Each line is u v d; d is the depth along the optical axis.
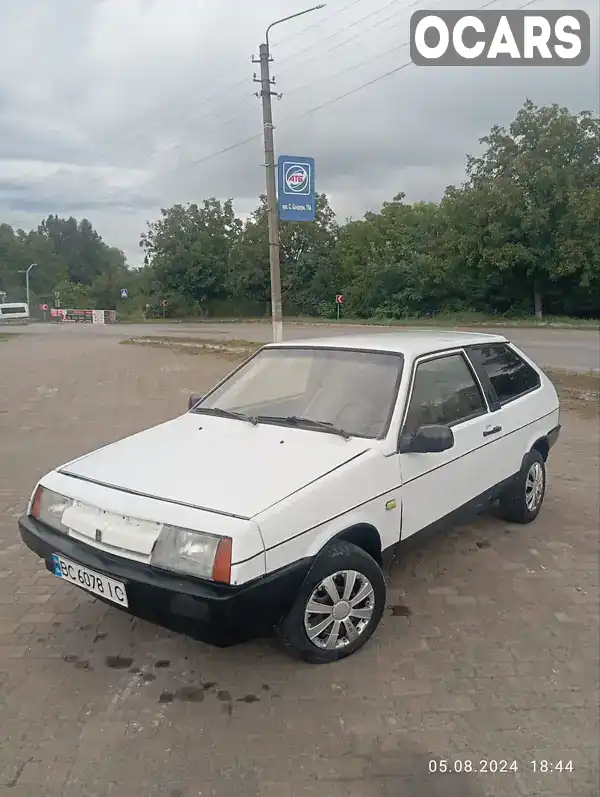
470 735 2.63
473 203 35.88
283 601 2.75
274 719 2.70
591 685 2.97
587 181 34.34
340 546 3.02
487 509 5.23
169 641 3.29
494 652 3.23
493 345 4.70
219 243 63.62
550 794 2.33
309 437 3.42
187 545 2.63
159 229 63.41
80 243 129.50
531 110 34.97
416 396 3.66
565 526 4.98
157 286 64.12
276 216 16.73
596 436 8.20
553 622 3.53
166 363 17.78
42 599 3.73
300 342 4.34
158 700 2.81
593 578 4.07
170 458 3.28
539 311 38.81
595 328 30.64
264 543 2.64
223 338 28.75
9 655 3.15
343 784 2.36
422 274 45.47
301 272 57.66
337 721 2.69
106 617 3.53
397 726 2.67
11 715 2.70
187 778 2.37
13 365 17.31
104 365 17.27
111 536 2.83
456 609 3.66
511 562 4.30
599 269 34.34
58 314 73.88
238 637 2.69
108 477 3.12
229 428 3.67
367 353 3.91
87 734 2.59
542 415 4.97
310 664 3.09
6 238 102.56
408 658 3.16
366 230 53.62
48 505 3.14
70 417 9.38
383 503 3.26
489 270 37.44
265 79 16.19
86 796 2.28
